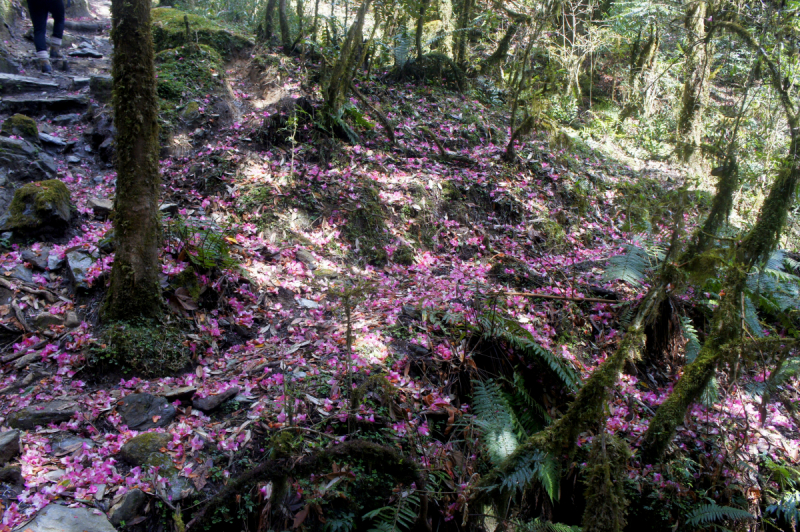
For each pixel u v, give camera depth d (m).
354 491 2.44
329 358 3.18
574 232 5.51
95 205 4.04
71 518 2.02
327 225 4.57
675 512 2.96
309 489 2.31
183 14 6.90
